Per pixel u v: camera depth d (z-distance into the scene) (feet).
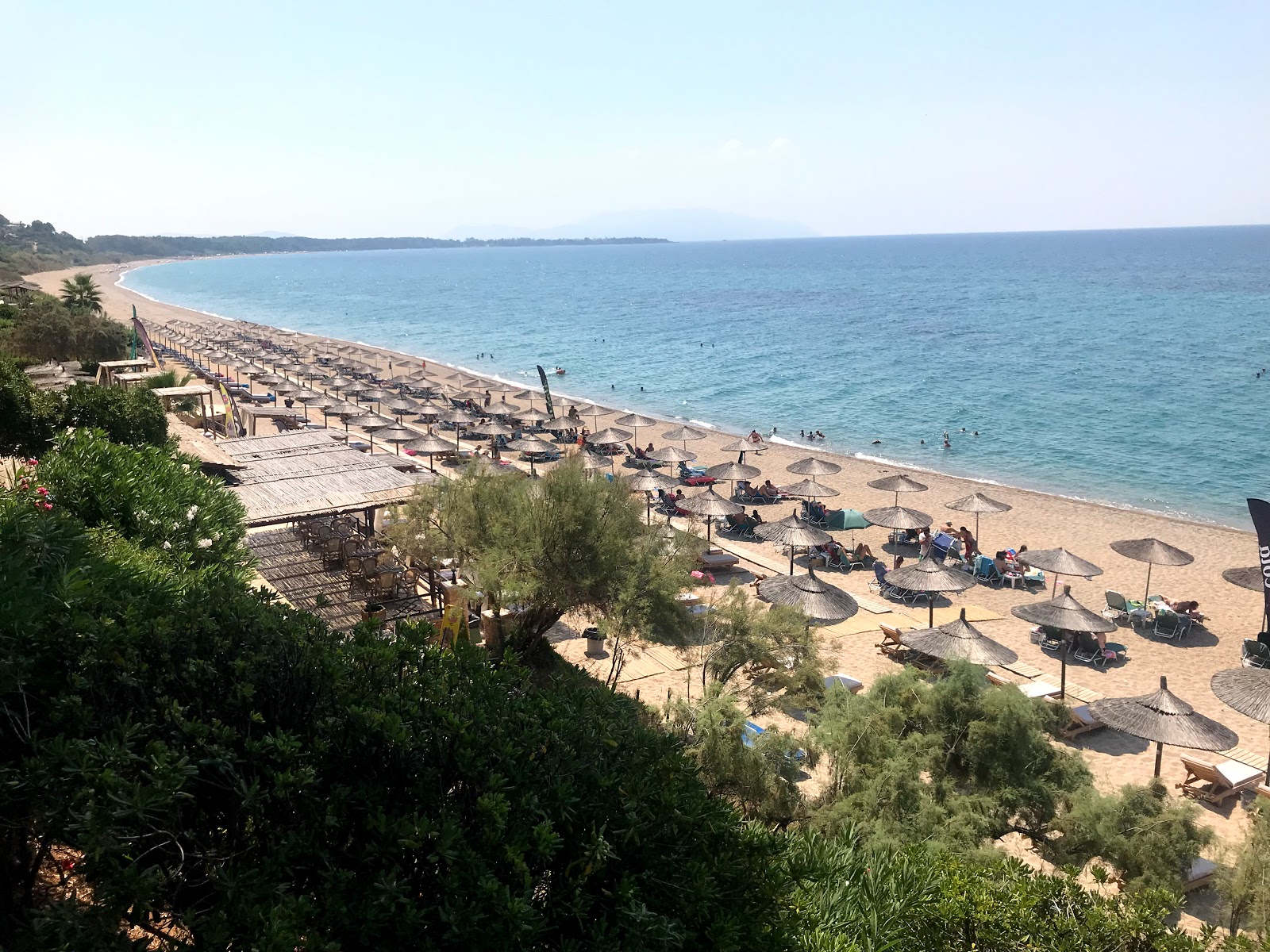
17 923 13.83
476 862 13.73
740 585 77.25
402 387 172.35
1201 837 32.53
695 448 138.21
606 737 17.93
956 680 36.58
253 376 179.93
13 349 157.69
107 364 107.14
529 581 47.47
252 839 15.12
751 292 513.04
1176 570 82.58
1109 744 51.80
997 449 134.21
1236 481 114.52
